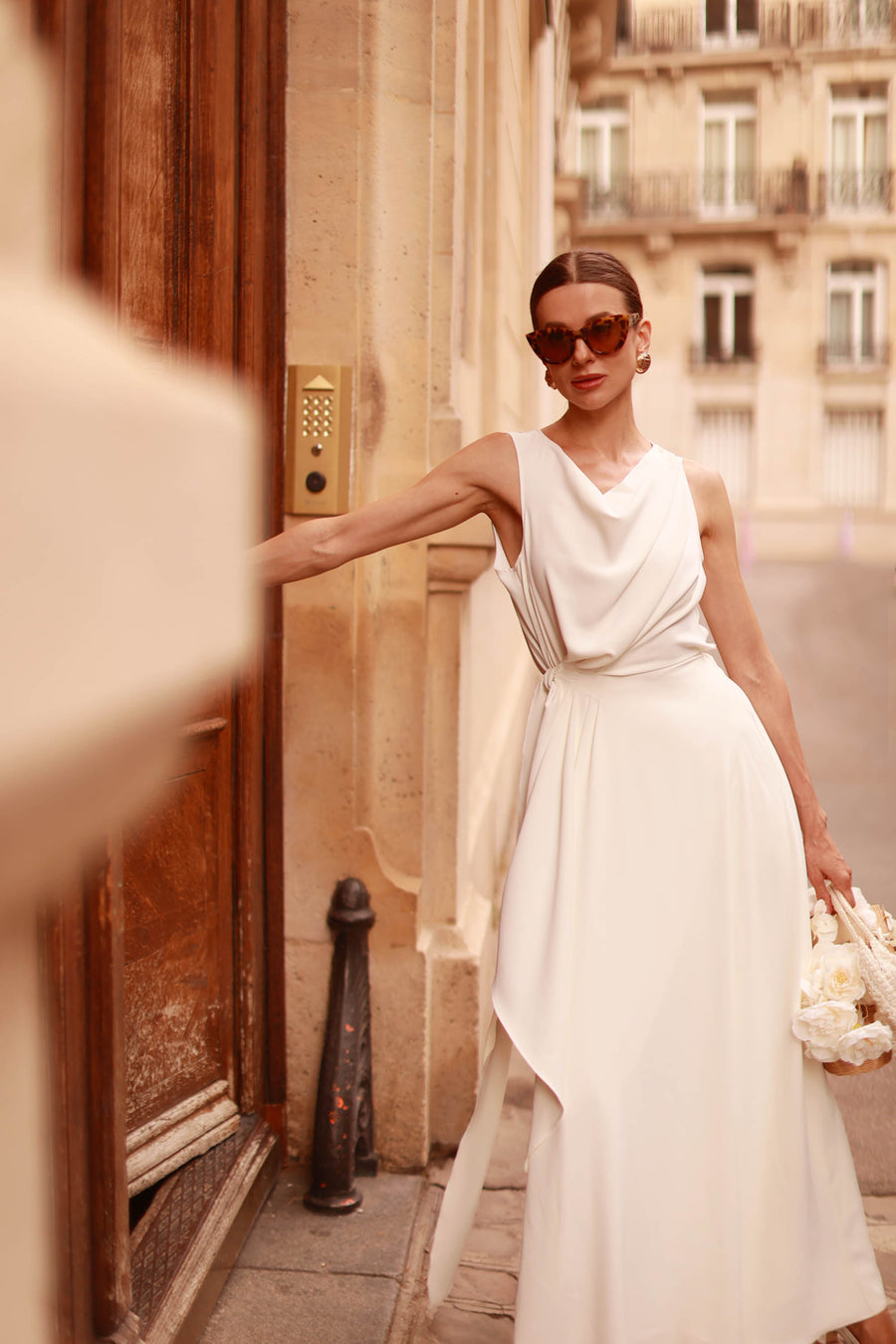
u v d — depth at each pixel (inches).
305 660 103.2
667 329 1108.5
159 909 89.9
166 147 85.1
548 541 70.2
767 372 1095.0
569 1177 64.9
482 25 139.1
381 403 103.3
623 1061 66.6
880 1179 108.5
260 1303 86.4
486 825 151.6
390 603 105.2
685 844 68.6
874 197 1079.0
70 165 58.6
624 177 1102.4
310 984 104.9
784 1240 68.4
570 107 534.0
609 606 68.9
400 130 101.4
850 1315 70.2
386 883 104.4
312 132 100.3
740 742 70.9
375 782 105.6
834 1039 67.7
